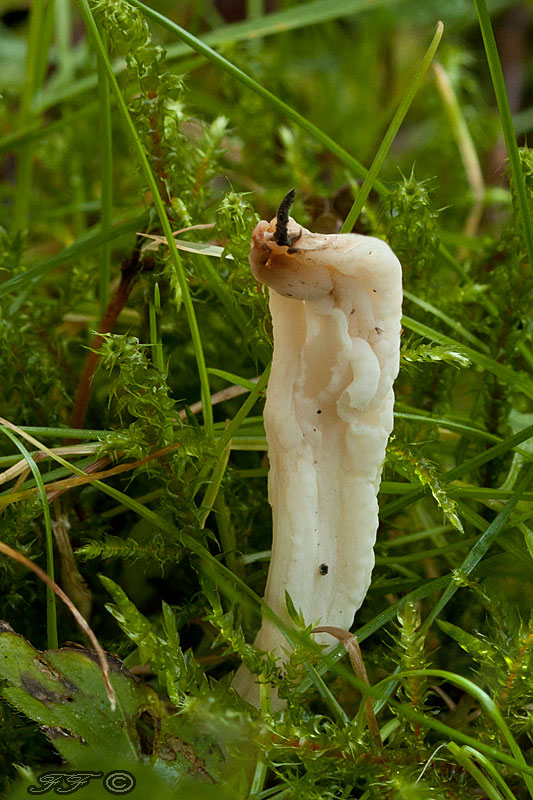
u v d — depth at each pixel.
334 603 0.31
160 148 0.35
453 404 0.40
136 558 0.33
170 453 0.33
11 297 0.38
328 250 0.29
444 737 0.33
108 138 0.35
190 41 0.34
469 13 0.66
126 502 0.33
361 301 0.30
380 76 0.68
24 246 0.41
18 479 0.34
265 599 0.31
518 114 0.69
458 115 0.49
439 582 0.33
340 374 0.30
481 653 0.31
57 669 0.31
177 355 0.38
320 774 0.31
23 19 0.71
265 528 0.36
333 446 0.31
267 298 0.33
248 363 0.38
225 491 0.34
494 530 0.33
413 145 0.61
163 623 0.32
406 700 0.33
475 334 0.38
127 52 0.35
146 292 0.36
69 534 0.35
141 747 0.30
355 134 0.62
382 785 0.31
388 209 0.36
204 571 0.32
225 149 0.38
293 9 0.45
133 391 0.33
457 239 0.41
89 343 0.39
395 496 0.35
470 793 0.32
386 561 0.34
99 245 0.36
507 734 0.30
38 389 0.36
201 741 0.31
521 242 0.36
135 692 0.31
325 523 0.31
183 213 0.35
